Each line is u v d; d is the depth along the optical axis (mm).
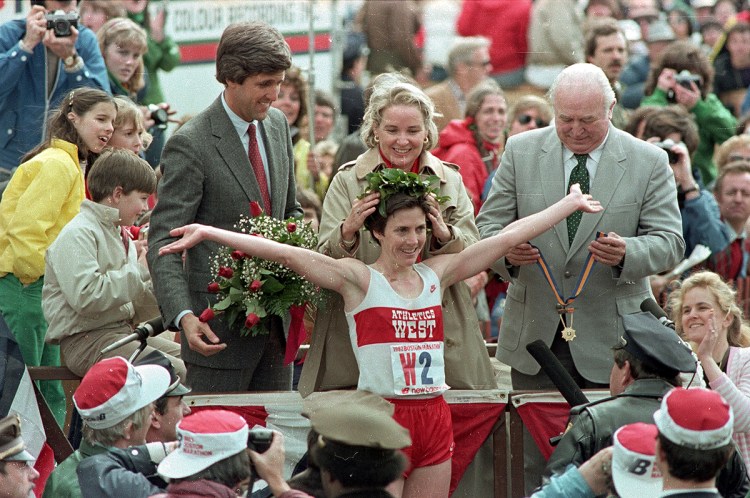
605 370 21578
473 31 37812
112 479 16500
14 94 27562
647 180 21797
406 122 20391
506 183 22406
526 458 21109
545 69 37812
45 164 23828
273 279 20125
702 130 36094
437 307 19516
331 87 36375
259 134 21562
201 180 20766
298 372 25625
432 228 19828
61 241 21719
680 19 41875
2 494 17406
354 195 20781
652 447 14719
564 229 21734
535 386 22125
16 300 23703
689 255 30156
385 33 37344
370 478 14281
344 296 19500
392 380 19125
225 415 15555
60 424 23562
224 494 15039
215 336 19859
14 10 29469
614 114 34688
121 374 17406
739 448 20422
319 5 36031
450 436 19656
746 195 31500
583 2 41406
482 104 31656
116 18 31062
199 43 34125
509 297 22453
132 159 22172
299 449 20516
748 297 30219
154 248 20469
